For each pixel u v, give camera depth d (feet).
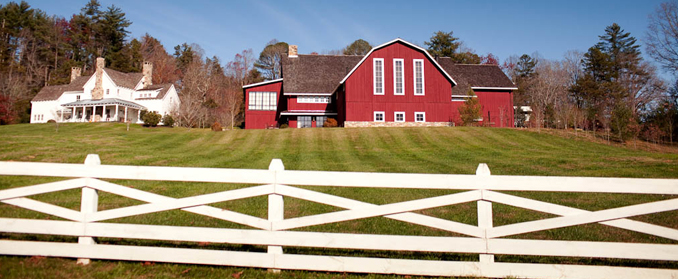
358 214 10.82
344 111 82.17
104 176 11.51
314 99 96.07
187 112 107.55
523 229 10.44
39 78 168.14
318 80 98.78
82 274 10.80
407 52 82.28
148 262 11.76
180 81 198.29
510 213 19.39
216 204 20.76
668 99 112.37
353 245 10.83
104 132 76.69
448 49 174.91
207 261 11.34
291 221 11.02
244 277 10.85
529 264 10.60
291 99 95.20
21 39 170.30
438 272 10.77
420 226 16.49
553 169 34.68
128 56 184.24
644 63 141.90
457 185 10.64
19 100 137.69
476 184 10.60
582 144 57.93
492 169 35.12
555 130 71.00
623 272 10.34
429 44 179.73
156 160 38.14
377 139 61.72
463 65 106.22
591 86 141.38
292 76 98.63
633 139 61.05
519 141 59.41
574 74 161.79
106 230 11.52
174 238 11.32
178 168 11.34
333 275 11.07
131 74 147.64
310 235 10.94
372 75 81.20
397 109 81.30
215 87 176.45
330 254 12.78
